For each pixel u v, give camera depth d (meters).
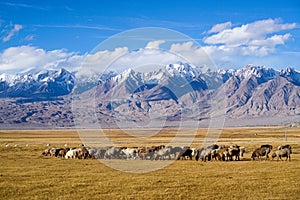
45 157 52.00
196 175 32.72
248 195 25.28
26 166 39.66
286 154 44.31
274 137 128.00
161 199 24.27
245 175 32.53
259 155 46.34
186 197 24.78
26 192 26.08
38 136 166.88
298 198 24.58
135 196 24.95
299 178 31.00
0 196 24.89
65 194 25.59
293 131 192.12
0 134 189.50
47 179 30.88
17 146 76.44
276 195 25.30
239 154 49.69
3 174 33.38
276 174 32.94
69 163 43.03
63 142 106.69
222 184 28.61
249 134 155.12
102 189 26.98
